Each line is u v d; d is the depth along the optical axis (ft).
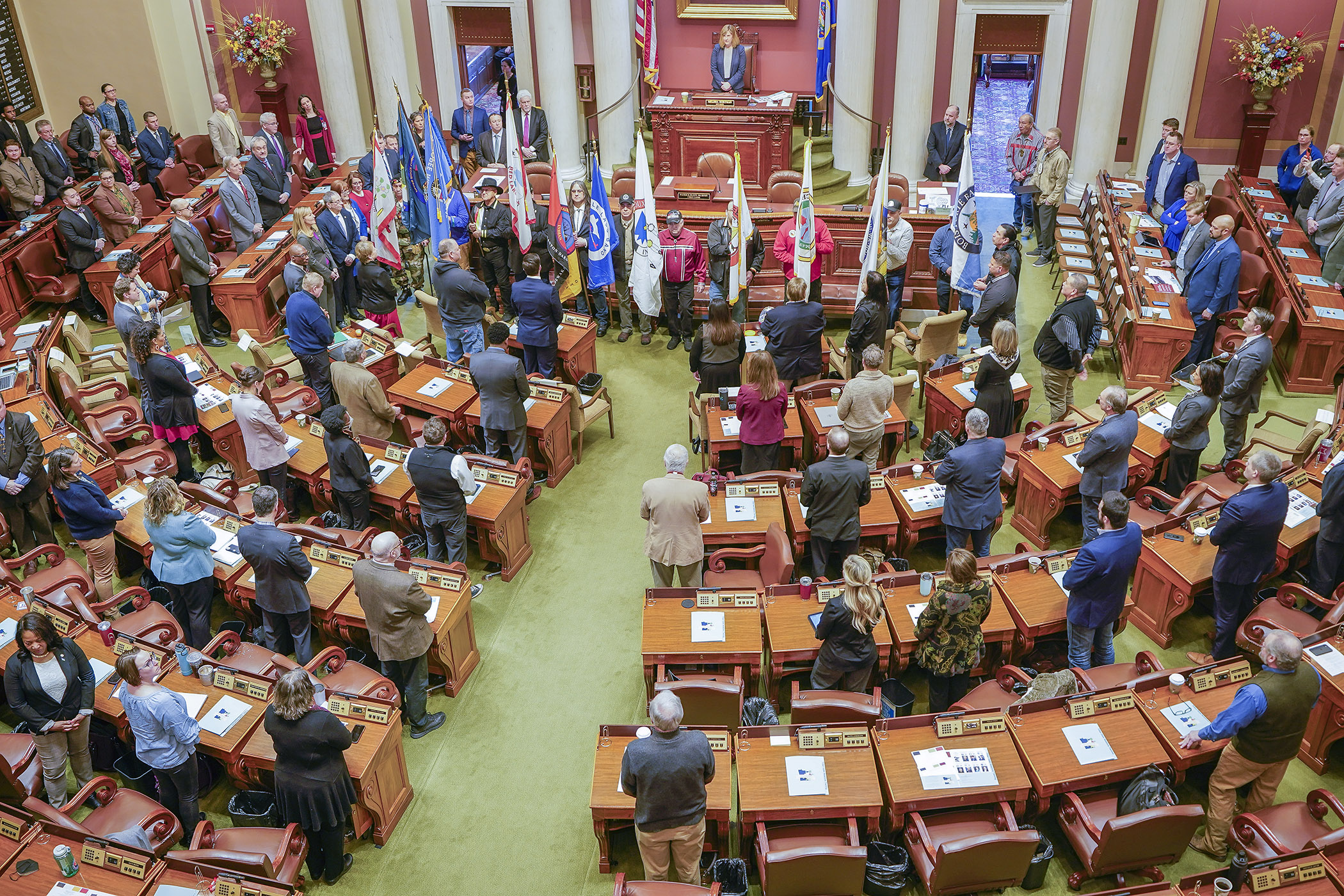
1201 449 29.76
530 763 25.34
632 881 22.25
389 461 32.24
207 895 19.24
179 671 24.11
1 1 55.98
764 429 30.66
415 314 47.37
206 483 32.71
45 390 36.04
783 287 44.93
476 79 72.84
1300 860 18.48
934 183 47.16
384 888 22.30
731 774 21.99
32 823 20.16
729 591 25.52
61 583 27.09
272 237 46.29
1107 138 53.21
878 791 20.76
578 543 32.91
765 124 48.91
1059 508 30.22
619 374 42.32
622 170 50.60
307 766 20.54
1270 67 51.75
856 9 50.34
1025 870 20.29
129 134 55.21
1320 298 38.68
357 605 26.63
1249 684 20.18
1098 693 22.06
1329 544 26.27
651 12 53.78
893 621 25.11
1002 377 31.22
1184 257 40.75
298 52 60.59
